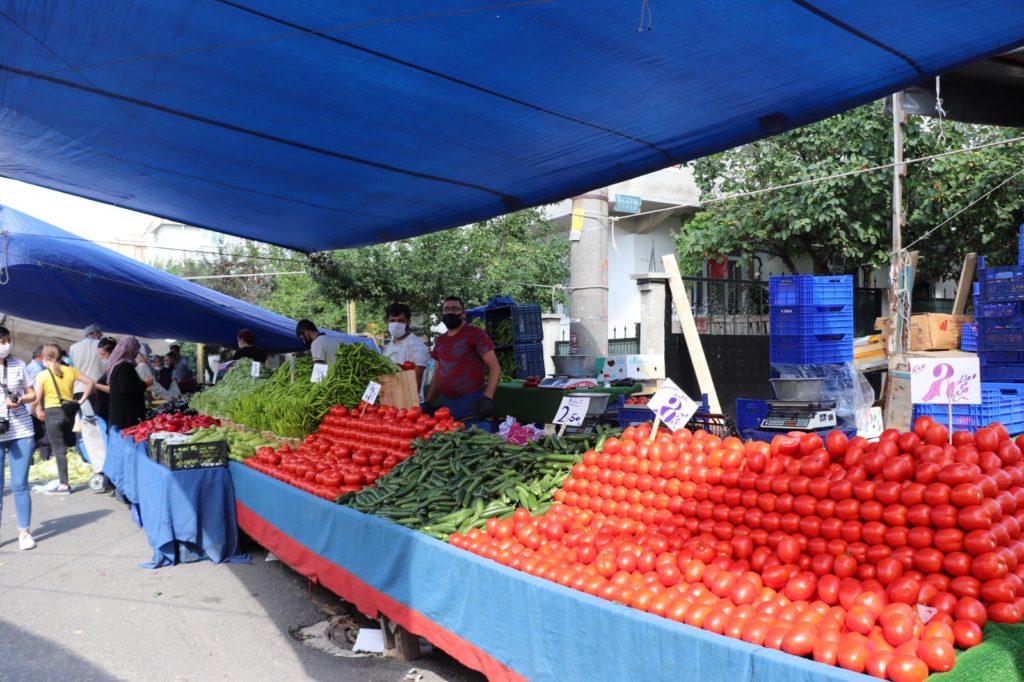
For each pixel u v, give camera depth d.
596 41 4.46
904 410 9.21
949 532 2.80
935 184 15.16
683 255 18.06
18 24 4.87
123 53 5.19
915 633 2.52
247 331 12.16
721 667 2.69
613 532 3.94
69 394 11.74
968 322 11.41
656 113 5.47
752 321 13.86
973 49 4.18
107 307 15.77
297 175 7.75
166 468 7.38
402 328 9.08
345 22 4.48
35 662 5.05
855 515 3.10
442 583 4.10
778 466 3.52
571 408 5.74
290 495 6.06
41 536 8.73
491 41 4.59
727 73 4.73
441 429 6.25
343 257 17.09
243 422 8.77
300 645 5.22
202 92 5.79
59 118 6.72
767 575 3.15
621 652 3.03
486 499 4.81
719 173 17.41
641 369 11.30
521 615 3.51
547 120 5.78
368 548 4.87
